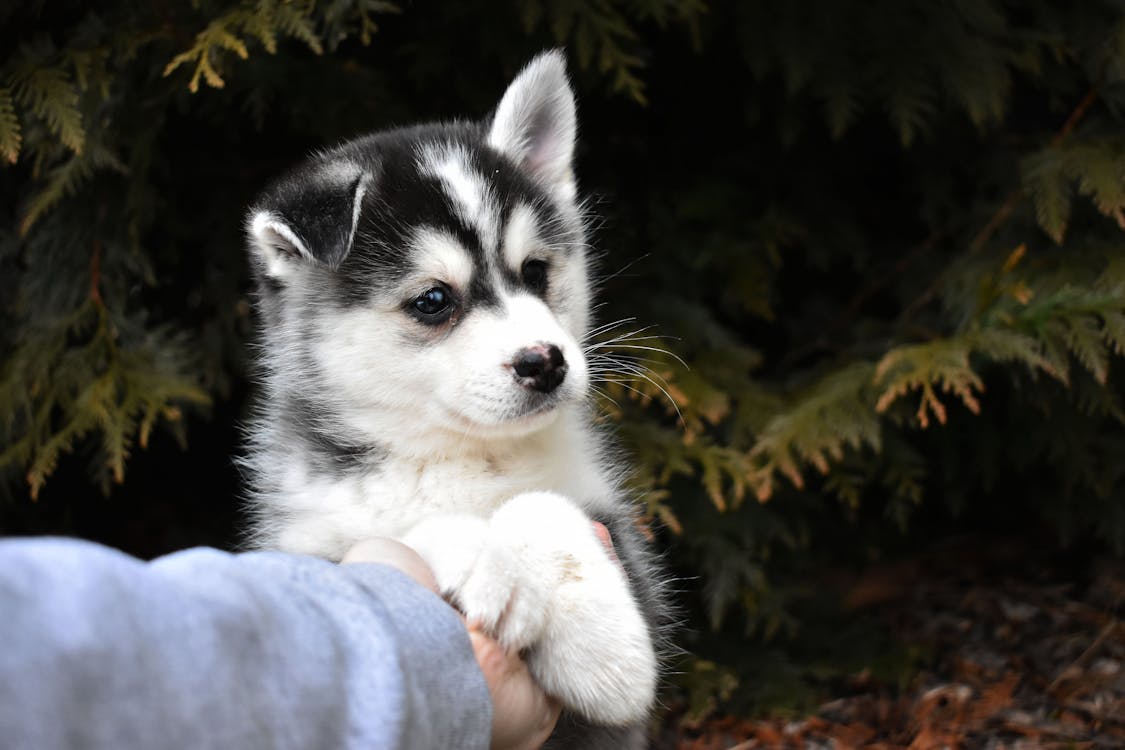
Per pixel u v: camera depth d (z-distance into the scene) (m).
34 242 1.00
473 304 0.85
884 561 1.17
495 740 0.74
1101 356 0.95
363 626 0.66
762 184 1.11
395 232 0.85
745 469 0.98
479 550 0.75
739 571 1.04
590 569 0.76
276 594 0.65
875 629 1.08
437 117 1.07
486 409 0.82
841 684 1.04
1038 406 1.03
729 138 1.13
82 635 0.52
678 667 1.02
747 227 1.08
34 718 0.49
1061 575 1.11
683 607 1.06
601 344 0.94
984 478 1.10
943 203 1.10
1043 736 0.96
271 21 0.92
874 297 1.13
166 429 1.07
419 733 0.65
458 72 1.05
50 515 1.14
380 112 1.02
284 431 0.86
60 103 0.92
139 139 0.97
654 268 1.09
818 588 1.12
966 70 1.02
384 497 0.82
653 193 1.10
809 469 1.08
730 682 1.02
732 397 1.03
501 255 0.86
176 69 0.95
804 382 1.05
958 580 1.12
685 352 1.05
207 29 0.92
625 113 1.12
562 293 0.90
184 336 1.00
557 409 0.83
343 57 1.05
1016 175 1.06
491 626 0.73
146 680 0.55
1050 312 0.95
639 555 0.86
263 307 0.88
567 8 0.97
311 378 0.85
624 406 1.03
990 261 1.03
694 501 1.06
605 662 0.76
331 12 0.93
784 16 1.02
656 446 1.01
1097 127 1.03
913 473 1.04
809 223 1.11
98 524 1.18
